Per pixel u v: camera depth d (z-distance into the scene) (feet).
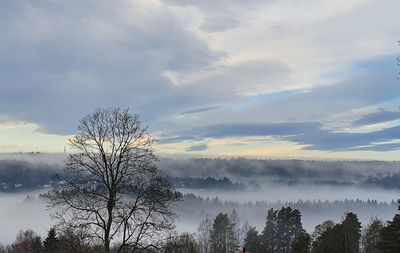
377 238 222.48
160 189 70.49
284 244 319.88
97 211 68.64
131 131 70.49
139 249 70.85
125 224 68.64
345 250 208.64
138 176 70.13
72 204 69.05
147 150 71.67
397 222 109.09
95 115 83.51
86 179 69.92
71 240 69.51
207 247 317.22
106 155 69.51
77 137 70.33
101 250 71.46
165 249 70.95
